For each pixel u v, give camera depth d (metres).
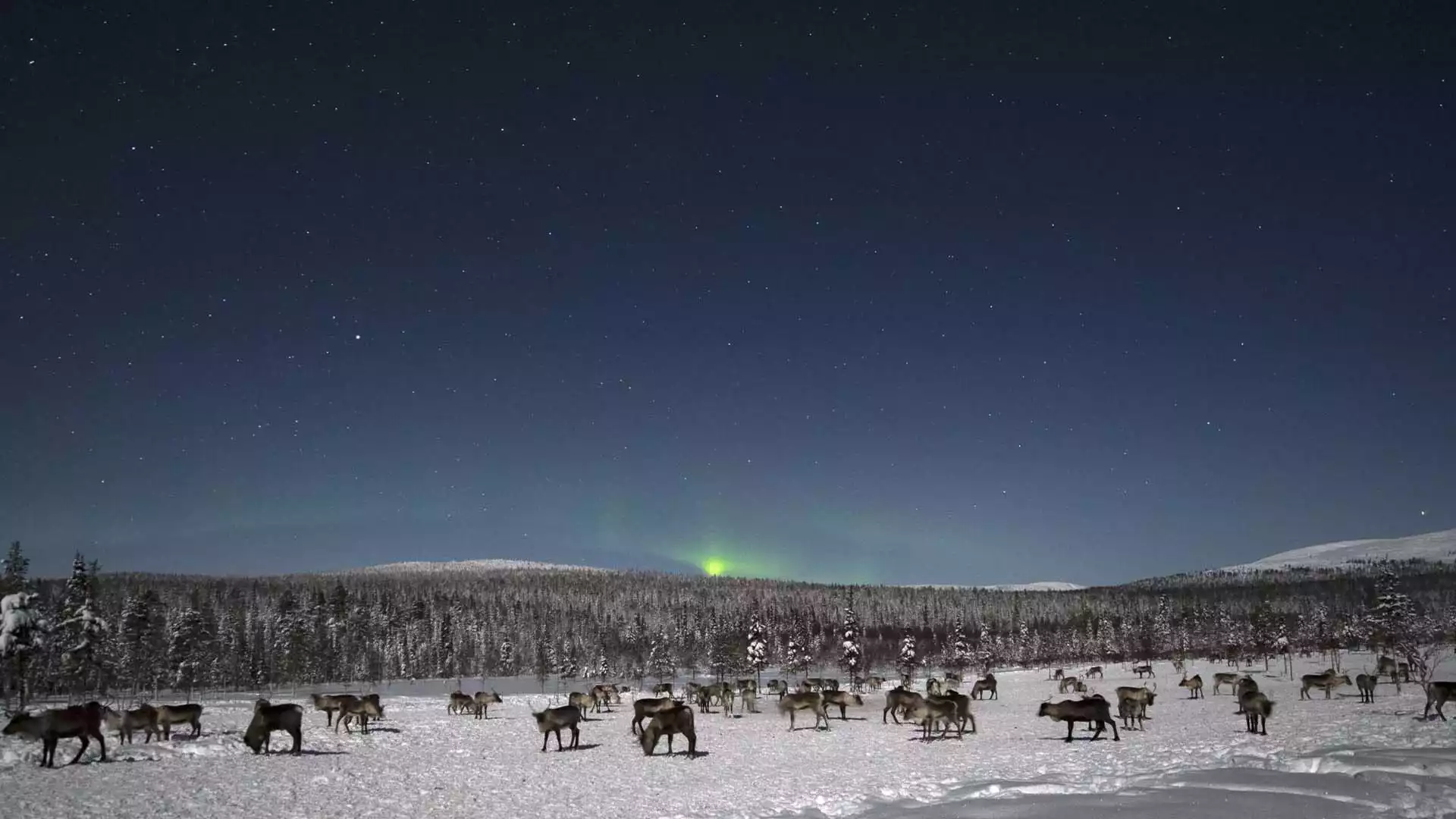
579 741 37.59
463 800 22.03
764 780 25.16
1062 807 17.95
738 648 101.19
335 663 130.00
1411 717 34.12
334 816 19.75
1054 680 92.50
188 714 32.38
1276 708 45.44
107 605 114.62
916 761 29.31
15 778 23.61
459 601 192.62
